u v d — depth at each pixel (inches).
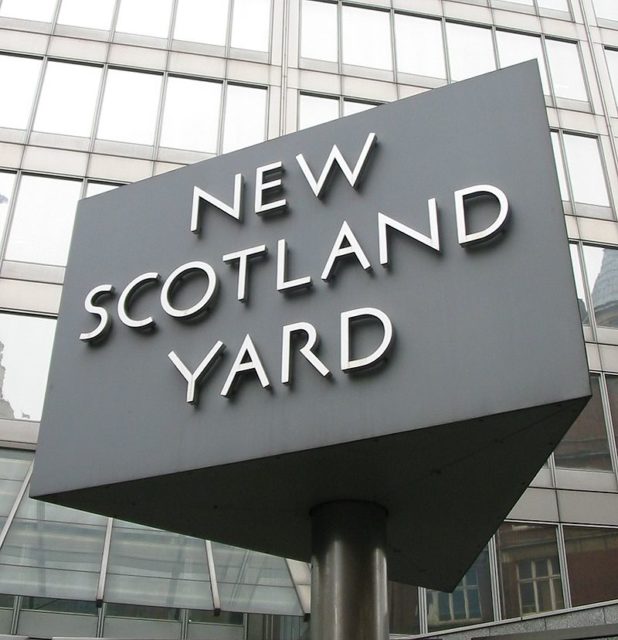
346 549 339.6
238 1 1030.4
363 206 350.0
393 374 305.1
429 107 365.4
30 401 753.0
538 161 327.0
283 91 973.8
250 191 382.6
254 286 351.3
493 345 295.7
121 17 991.6
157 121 928.3
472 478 328.5
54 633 621.9
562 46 1080.8
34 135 892.6
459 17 1075.9
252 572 663.1
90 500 346.3
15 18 967.6
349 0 1056.2
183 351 348.2
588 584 724.7
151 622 642.8
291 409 314.2
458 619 701.9
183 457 322.0
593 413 815.1
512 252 311.0
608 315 875.4
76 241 411.5
